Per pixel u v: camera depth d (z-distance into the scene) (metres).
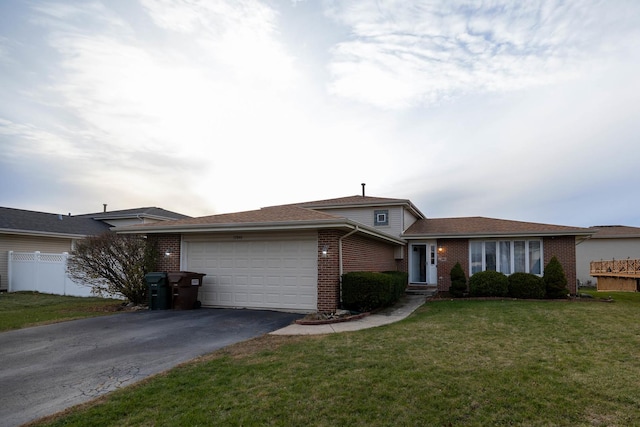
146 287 11.47
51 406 4.02
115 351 6.21
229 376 4.85
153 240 11.89
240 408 3.90
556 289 13.83
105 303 12.51
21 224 18.19
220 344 6.66
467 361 5.45
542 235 15.70
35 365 5.46
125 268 11.50
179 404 4.00
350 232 10.59
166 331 7.72
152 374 5.05
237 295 10.98
